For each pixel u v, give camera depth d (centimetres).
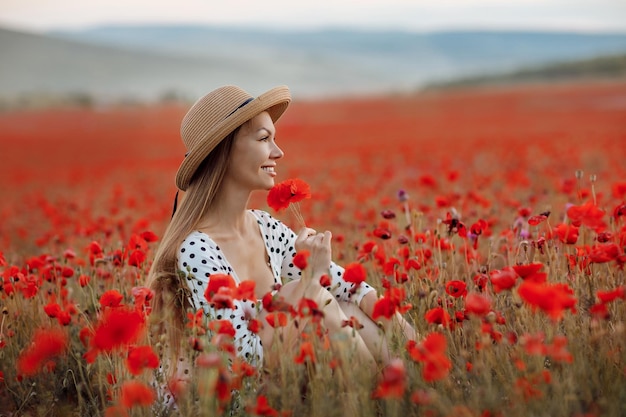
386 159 1631
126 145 3075
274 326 271
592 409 246
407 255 374
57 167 2123
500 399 253
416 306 347
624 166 1109
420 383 263
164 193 1151
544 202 652
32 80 13200
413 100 6022
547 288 230
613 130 2131
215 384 234
